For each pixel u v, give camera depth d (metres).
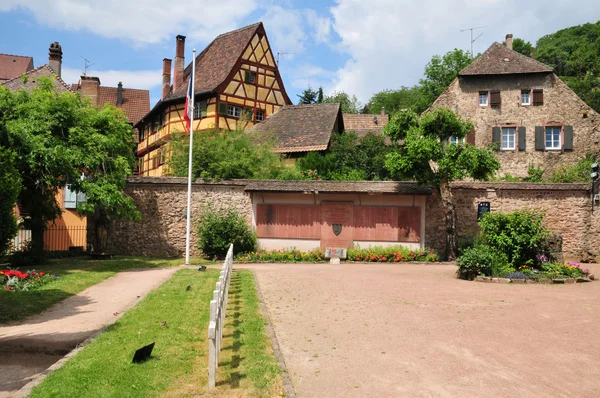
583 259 18.23
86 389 4.91
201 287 11.31
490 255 13.13
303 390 5.13
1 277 11.61
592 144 26.97
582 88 40.22
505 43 33.31
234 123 29.84
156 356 6.01
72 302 9.92
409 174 17.70
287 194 18.88
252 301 9.59
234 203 19.27
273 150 24.61
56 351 6.86
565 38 56.12
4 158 8.05
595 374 5.69
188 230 16.59
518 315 8.63
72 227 23.59
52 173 14.91
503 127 27.94
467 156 16.55
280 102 32.53
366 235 18.41
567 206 18.48
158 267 15.89
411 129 17.69
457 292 10.98
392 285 11.92
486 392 5.14
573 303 9.73
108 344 6.51
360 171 24.31
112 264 16.20
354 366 5.90
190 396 4.77
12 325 8.02
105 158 16.31
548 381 5.46
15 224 8.26
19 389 5.41
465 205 18.80
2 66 38.62
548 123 27.52
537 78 27.84
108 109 17.30
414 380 5.46
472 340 7.05
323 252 18.41
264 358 5.98
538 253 13.69
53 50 31.38
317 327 7.75
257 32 31.48
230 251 12.05
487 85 28.31
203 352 6.23
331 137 26.64
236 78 30.06
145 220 19.66
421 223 18.20
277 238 18.81
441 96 28.73
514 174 27.56
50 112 15.35
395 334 7.35
